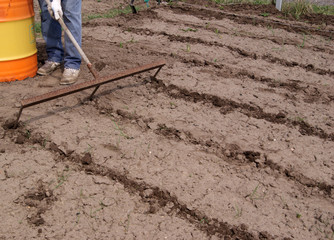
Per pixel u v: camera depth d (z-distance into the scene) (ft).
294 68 16.60
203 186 9.80
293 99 14.10
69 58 13.94
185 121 12.35
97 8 24.02
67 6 13.16
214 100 13.69
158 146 11.14
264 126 12.40
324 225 8.95
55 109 12.51
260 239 8.53
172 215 9.02
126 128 11.83
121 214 8.94
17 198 9.17
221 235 8.58
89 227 8.58
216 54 17.42
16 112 12.20
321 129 12.37
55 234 8.36
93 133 11.44
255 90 14.52
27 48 13.92
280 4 24.75
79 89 11.08
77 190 9.48
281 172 10.50
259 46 18.61
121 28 19.95
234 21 22.20
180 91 14.08
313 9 25.64
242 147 11.30
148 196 9.45
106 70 15.26
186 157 10.77
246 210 9.21
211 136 11.70
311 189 10.02
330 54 18.17
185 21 21.61
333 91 14.79
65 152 10.60
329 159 11.03
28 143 10.99
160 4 24.91
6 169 9.98
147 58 16.49
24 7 13.26
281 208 9.36
